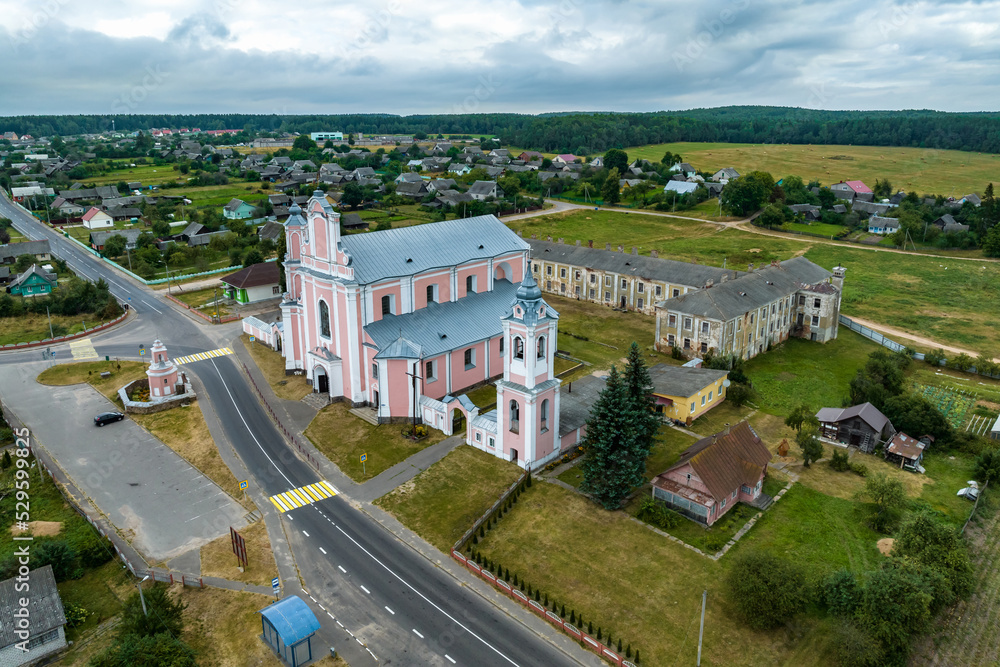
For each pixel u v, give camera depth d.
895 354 98.12
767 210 197.62
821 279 116.44
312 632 44.28
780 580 47.03
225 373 92.94
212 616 48.22
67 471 67.75
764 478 66.38
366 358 79.94
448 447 72.38
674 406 79.12
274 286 127.44
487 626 47.97
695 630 47.25
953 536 52.59
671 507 61.12
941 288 141.88
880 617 45.03
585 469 62.41
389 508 61.97
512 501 62.41
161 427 77.19
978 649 47.12
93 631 47.00
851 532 58.66
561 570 53.50
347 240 80.50
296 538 57.47
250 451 72.00
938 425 74.50
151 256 155.38
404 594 51.03
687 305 97.31
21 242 165.00
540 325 64.12
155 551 55.47
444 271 87.25
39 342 104.62
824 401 86.06
